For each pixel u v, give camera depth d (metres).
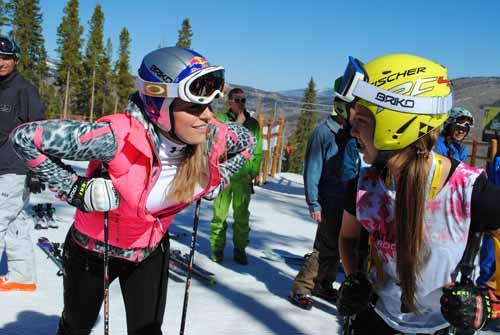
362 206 1.68
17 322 3.07
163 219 2.04
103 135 1.70
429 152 1.54
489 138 12.68
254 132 4.76
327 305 3.94
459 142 4.62
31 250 3.62
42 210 5.62
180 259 4.68
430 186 1.52
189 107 1.74
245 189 4.84
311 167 3.69
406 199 1.52
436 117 1.52
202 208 7.91
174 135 1.80
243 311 3.64
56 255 4.36
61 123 1.68
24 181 3.46
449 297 1.51
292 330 3.35
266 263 5.07
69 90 55.69
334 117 3.66
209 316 3.47
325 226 3.73
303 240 6.41
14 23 52.09
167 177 1.93
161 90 1.70
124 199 1.81
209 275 4.42
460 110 4.54
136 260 2.01
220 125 2.03
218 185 2.28
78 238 2.00
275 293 4.12
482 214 1.50
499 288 1.57
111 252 1.98
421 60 1.55
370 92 1.55
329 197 3.69
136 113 1.78
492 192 1.49
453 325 1.53
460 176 1.50
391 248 1.65
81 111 58.12
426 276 1.59
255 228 6.88
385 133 1.55
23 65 52.00
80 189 1.76
